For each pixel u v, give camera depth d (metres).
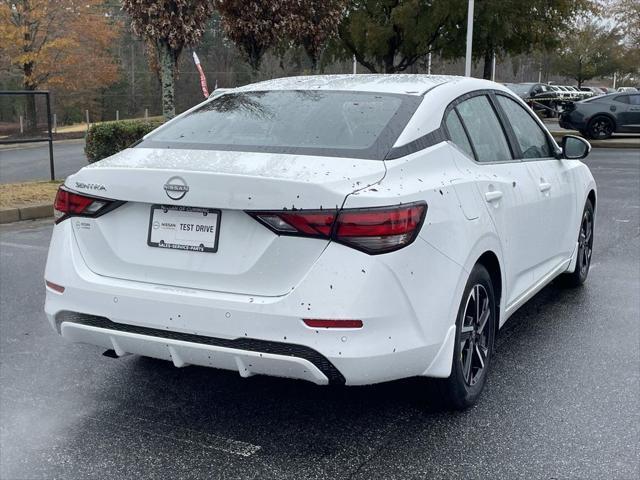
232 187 3.14
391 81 4.29
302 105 3.98
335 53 25.58
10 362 4.57
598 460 3.36
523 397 4.04
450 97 4.07
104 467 3.33
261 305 3.12
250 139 3.67
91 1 40.72
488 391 4.12
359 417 3.81
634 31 37.91
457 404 3.77
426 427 3.69
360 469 3.29
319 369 3.11
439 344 3.38
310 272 3.08
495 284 4.14
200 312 3.21
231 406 3.96
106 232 3.49
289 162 3.32
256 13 15.55
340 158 3.36
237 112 4.05
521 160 4.72
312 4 16.50
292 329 3.08
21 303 5.79
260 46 16.12
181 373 4.41
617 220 9.54
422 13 22.91
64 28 40.31
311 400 4.02
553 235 5.14
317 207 3.06
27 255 7.48
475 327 3.86
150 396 4.09
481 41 23.66
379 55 24.56
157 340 3.32
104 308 3.41
